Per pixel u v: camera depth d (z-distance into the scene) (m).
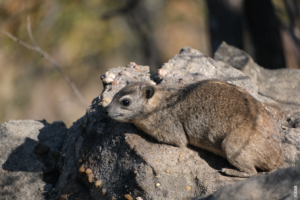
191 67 12.12
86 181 10.02
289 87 14.02
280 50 20.98
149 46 32.66
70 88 30.41
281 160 8.84
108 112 9.62
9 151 11.28
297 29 24.28
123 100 9.60
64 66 30.61
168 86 10.05
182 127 9.64
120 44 32.28
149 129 9.73
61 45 30.80
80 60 31.22
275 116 11.50
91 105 11.11
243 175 8.73
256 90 12.02
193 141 9.61
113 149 9.87
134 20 32.62
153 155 9.23
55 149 11.58
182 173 9.02
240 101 9.16
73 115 29.77
